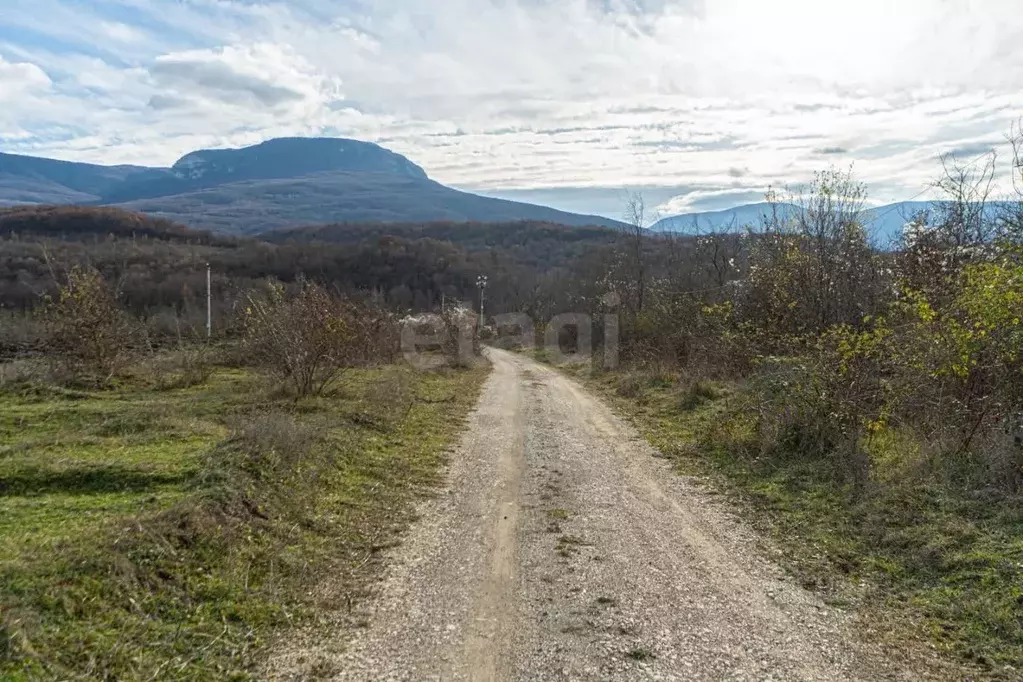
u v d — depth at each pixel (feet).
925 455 25.66
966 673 13.94
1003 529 19.49
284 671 13.87
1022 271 24.90
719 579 18.90
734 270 83.46
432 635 15.51
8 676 12.07
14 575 15.08
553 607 17.03
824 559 20.24
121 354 48.06
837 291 47.16
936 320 29.30
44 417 32.48
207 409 36.78
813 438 30.58
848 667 14.23
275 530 20.97
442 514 24.58
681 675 13.83
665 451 35.65
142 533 17.78
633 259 112.27
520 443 37.78
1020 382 26.37
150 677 13.15
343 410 39.04
